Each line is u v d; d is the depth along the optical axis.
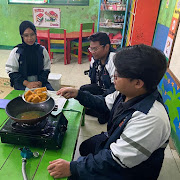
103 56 1.93
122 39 4.03
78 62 4.32
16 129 1.01
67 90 1.18
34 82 2.04
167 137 0.80
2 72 3.58
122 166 0.80
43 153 1.02
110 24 4.10
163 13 2.84
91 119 2.33
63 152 1.04
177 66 1.98
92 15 4.53
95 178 0.85
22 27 1.91
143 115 0.76
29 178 0.87
